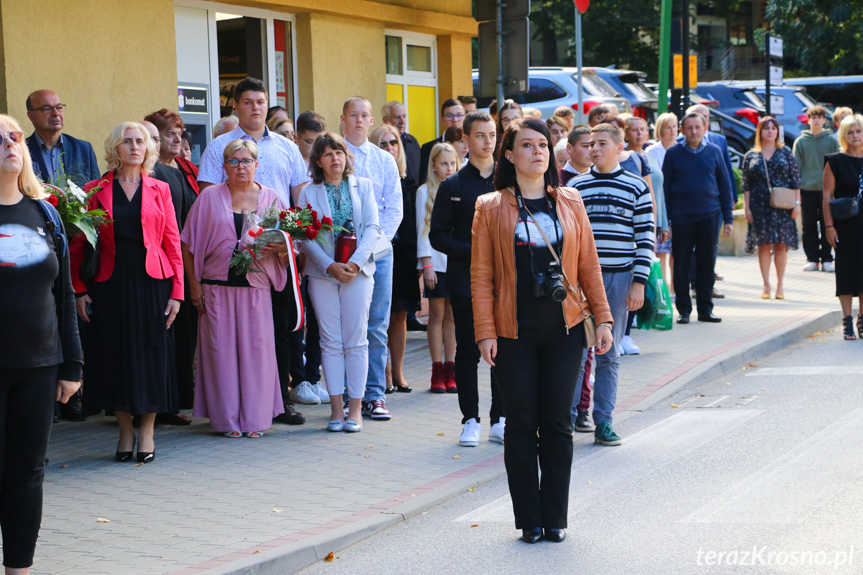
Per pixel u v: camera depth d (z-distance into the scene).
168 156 9.10
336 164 8.40
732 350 10.98
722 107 27.88
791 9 38.69
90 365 7.54
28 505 4.96
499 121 9.94
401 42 15.50
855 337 11.76
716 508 6.11
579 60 13.05
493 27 11.80
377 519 6.16
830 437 7.57
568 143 9.07
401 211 9.12
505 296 5.69
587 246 5.85
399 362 9.94
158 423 8.89
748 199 14.26
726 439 7.77
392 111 11.38
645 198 7.84
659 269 11.33
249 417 8.29
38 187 5.05
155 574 5.30
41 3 10.13
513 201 5.71
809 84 30.17
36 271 4.90
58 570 5.39
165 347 7.63
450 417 8.88
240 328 8.26
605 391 7.84
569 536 5.78
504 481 7.10
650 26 40.56
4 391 4.87
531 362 5.74
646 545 5.55
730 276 16.55
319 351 9.74
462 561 5.51
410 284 9.75
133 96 11.09
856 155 11.55
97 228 7.42
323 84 13.62
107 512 6.43
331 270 8.23
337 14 13.73
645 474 6.97
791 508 6.01
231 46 12.76
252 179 8.23
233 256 8.13
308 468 7.37
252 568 5.35
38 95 8.69
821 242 16.92
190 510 6.44
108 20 10.78
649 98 22.64
